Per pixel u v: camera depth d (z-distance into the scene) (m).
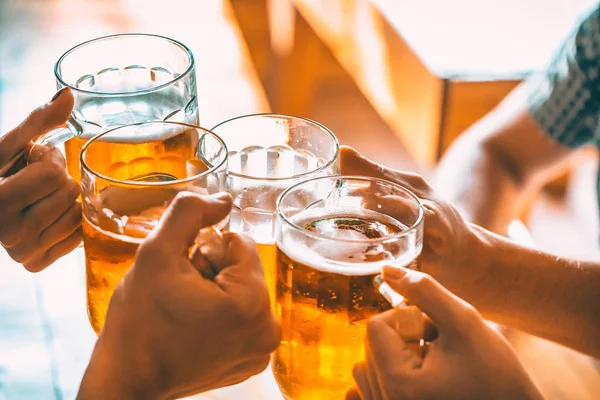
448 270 0.93
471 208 1.43
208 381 0.76
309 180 0.74
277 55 2.67
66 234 0.90
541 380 1.07
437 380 0.70
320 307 0.71
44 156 0.87
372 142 2.83
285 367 0.75
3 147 0.87
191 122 0.88
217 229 0.75
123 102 0.85
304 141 0.84
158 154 0.80
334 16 2.16
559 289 1.01
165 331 0.72
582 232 2.48
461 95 1.73
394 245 0.71
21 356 0.92
